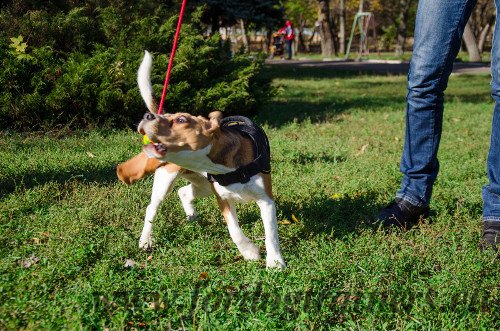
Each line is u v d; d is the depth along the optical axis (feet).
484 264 12.87
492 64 14.05
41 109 26.45
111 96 26.61
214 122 11.03
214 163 11.60
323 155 24.81
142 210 16.17
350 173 21.49
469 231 15.15
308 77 69.77
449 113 38.78
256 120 33.19
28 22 27.89
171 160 11.12
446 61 14.74
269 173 12.51
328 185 19.62
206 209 16.52
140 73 13.55
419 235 15.02
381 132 31.04
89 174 19.45
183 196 15.74
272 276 11.87
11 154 21.52
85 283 11.41
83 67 26.76
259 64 32.94
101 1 30.63
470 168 22.74
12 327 9.84
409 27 188.55
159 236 14.51
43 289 11.25
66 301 10.64
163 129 10.64
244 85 30.22
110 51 28.40
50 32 28.32
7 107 25.91
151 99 13.48
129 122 27.73
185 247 14.12
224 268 13.05
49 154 21.71
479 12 163.94
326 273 12.15
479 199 18.26
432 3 14.44
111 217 15.74
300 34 201.77
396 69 87.51
